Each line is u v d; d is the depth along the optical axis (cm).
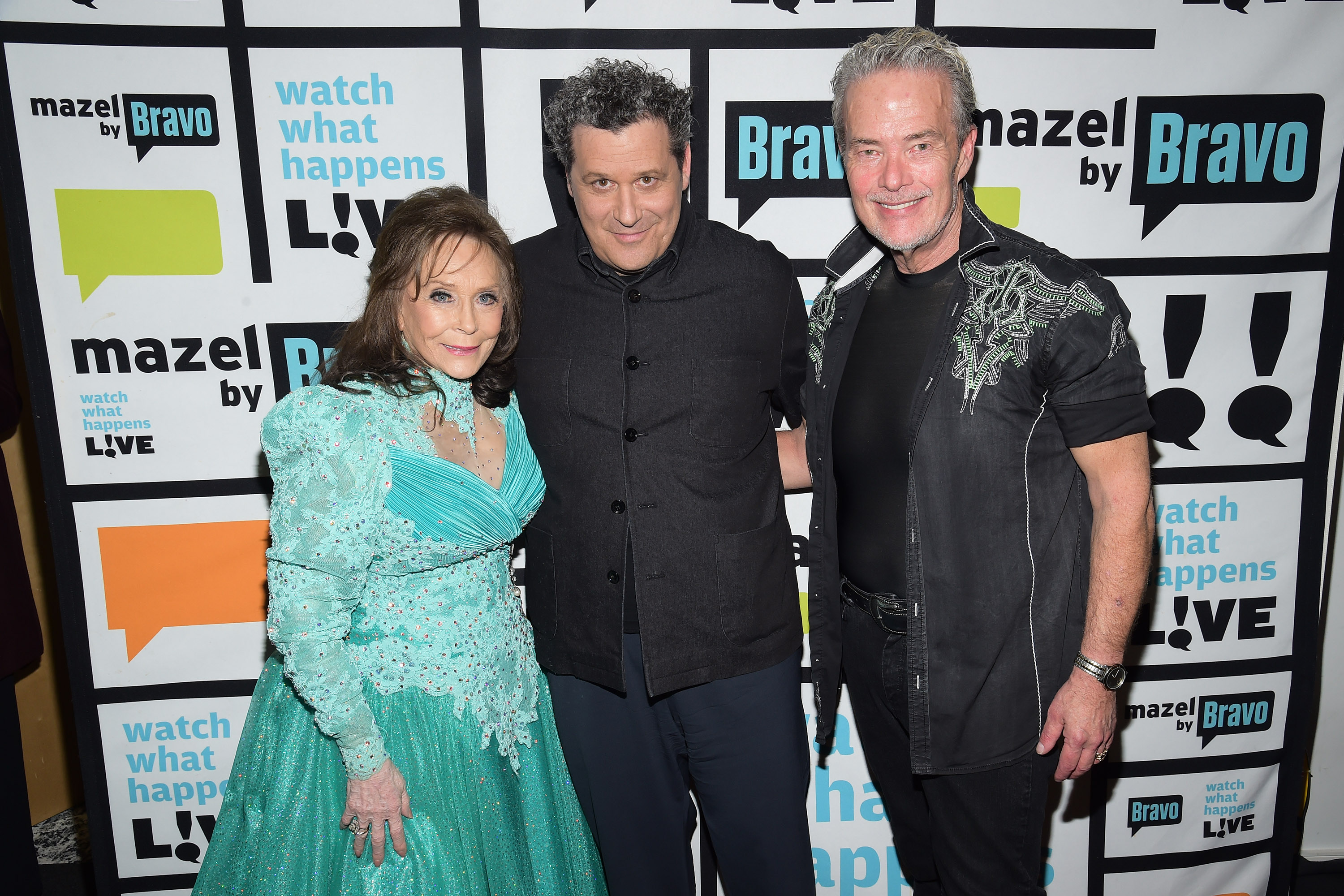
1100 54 173
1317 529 193
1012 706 140
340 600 126
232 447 182
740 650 149
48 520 185
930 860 169
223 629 188
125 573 183
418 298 129
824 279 181
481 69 170
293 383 180
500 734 144
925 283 142
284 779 140
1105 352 126
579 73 171
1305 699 200
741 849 161
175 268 174
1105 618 130
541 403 150
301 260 176
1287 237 182
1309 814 230
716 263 147
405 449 128
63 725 244
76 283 173
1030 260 132
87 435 178
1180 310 184
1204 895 207
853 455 146
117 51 165
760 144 175
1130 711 199
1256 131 177
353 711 127
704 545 146
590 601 149
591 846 168
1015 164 177
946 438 136
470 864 139
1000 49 172
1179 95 175
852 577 151
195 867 195
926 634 140
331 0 166
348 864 136
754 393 149
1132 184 179
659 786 160
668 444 145
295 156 172
